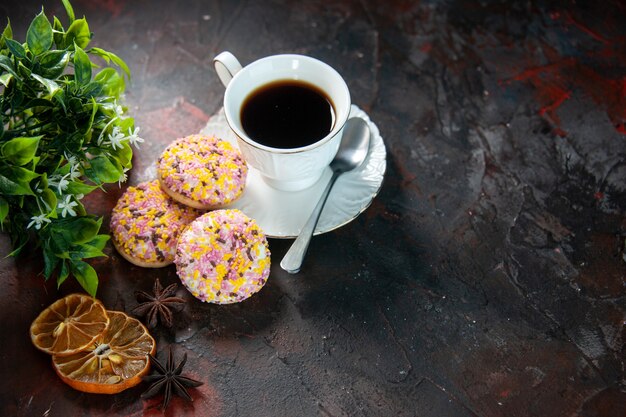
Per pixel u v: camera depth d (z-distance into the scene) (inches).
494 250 22.2
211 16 27.1
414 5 27.7
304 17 27.3
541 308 21.2
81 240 19.7
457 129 24.6
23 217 19.5
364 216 22.7
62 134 19.4
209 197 21.1
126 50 25.9
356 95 25.3
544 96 25.3
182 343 20.4
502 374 20.1
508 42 26.7
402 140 24.3
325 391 19.8
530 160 23.9
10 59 18.9
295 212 21.7
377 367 20.2
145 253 20.9
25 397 19.3
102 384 19.0
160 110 24.5
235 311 20.9
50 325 20.0
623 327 20.9
